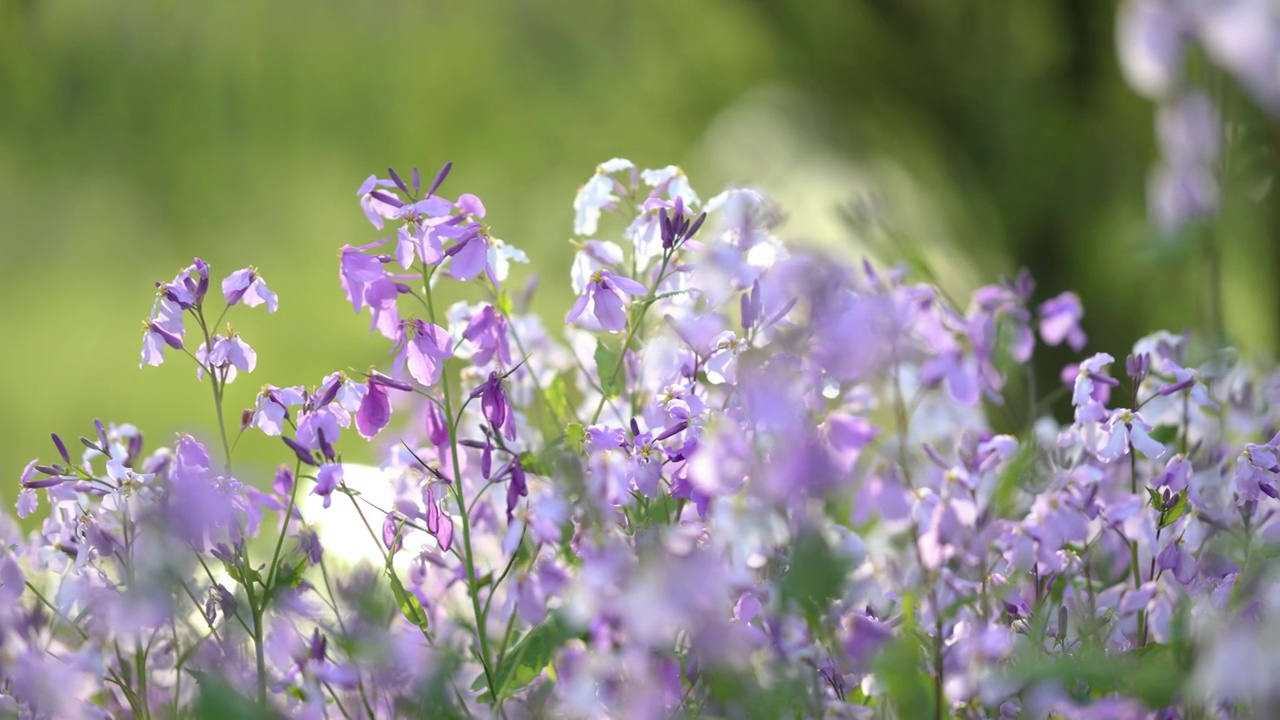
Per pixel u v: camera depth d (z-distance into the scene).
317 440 1.51
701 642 1.41
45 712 1.49
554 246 3.59
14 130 5.86
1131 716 1.43
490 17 5.22
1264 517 1.53
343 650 1.47
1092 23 3.04
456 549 1.56
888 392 1.60
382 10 5.46
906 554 1.53
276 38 5.70
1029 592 1.52
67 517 1.55
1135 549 1.51
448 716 1.44
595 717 1.44
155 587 1.46
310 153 5.77
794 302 1.46
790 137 3.60
